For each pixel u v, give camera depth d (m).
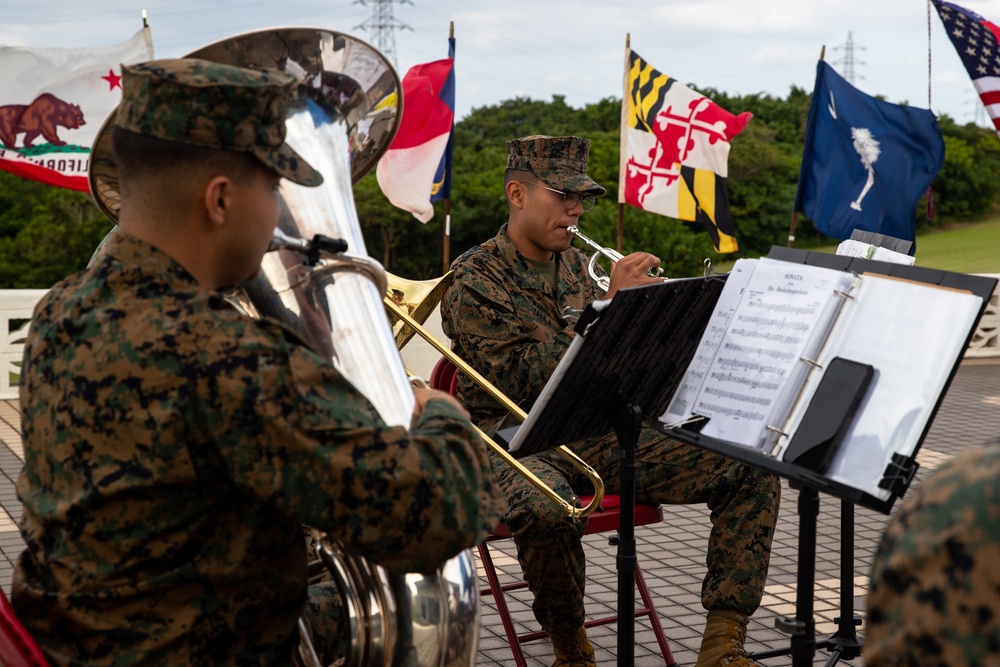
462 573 1.87
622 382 2.60
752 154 30.75
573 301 3.51
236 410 1.54
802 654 2.36
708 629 3.03
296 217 1.86
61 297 1.70
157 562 1.59
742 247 30.98
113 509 1.57
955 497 1.07
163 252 1.64
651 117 8.59
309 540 2.28
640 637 3.68
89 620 1.61
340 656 2.10
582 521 2.92
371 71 2.08
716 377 2.32
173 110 1.61
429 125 8.16
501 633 3.72
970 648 1.02
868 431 2.04
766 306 2.31
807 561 2.35
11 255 34.81
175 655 1.62
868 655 1.10
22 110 8.09
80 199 34.66
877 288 2.18
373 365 1.79
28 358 1.69
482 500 1.70
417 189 8.21
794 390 2.17
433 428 1.72
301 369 1.58
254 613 1.67
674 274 25.50
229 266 1.68
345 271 1.83
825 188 7.80
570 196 3.44
